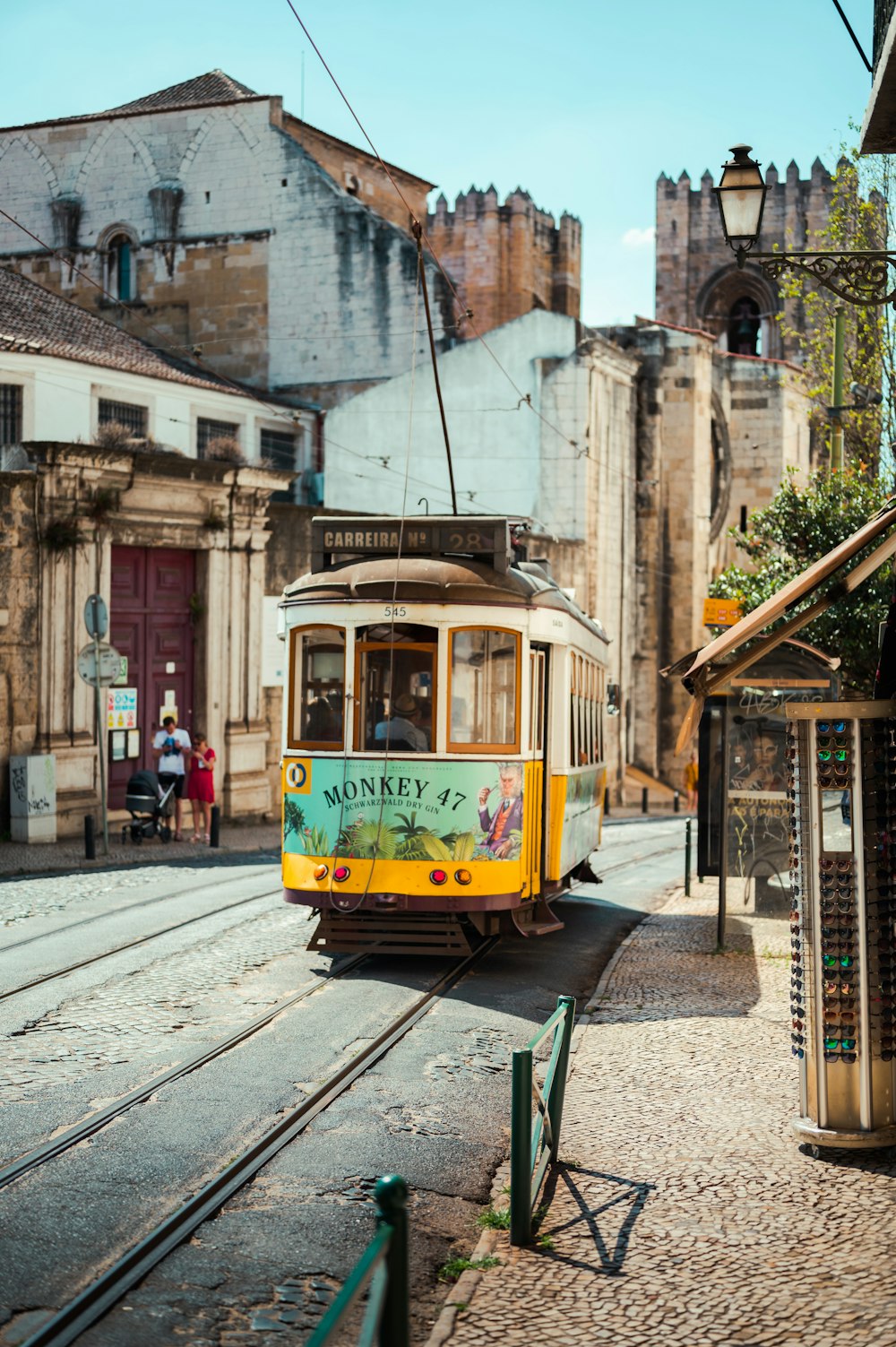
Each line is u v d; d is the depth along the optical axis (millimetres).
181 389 35938
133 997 11844
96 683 21391
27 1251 6523
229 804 28062
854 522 19906
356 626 13492
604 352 42625
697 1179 7703
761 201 11336
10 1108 8727
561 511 41562
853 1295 6141
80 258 45094
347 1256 6727
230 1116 8703
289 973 13094
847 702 8094
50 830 22906
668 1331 5848
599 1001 12508
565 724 15062
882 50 10234
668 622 48719
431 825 13234
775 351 62281
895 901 8227
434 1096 9445
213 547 27547
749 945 15539
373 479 41594
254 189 43156
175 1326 5918
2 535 22844
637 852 26984
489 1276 6449
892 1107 8195
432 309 41562
